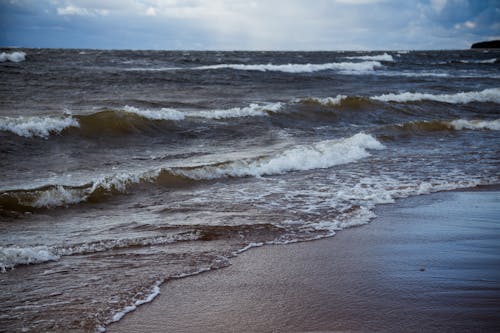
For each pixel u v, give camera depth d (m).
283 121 15.88
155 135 12.81
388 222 6.55
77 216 6.52
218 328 3.49
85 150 10.80
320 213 6.88
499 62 56.91
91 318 3.58
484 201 7.80
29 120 11.49
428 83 30.61
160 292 4.12
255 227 6.11
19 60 36.72
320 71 39.81
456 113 20.11
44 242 5.35
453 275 4.58
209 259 4.98
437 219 6.71
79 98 18.16
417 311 3.79
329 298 4.04
